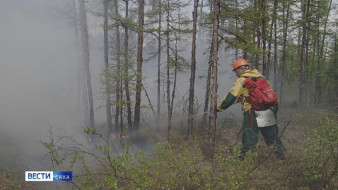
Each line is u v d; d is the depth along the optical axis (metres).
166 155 3.61
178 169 3.50
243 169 3.48
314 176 3.50
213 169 3.85
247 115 5.19
